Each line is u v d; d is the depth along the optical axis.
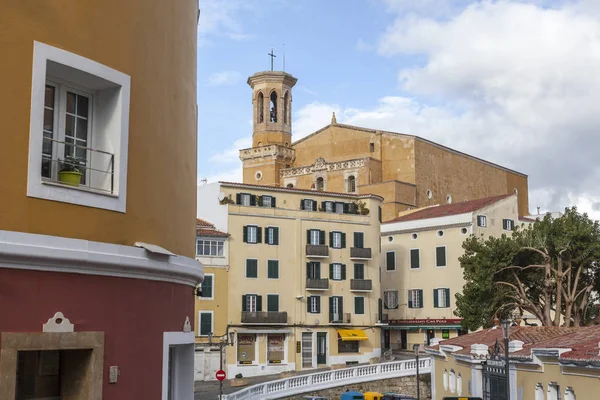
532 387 25.70
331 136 93.00
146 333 11.19
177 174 12.49
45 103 10.38
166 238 11.95
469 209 70.12
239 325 61.44
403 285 72.81
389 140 88.44
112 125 10.90
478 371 31.23
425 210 78.31
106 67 10.65
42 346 9.41
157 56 11.82
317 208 67.38
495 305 51.41
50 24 9.91
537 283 52.69
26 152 9.47
